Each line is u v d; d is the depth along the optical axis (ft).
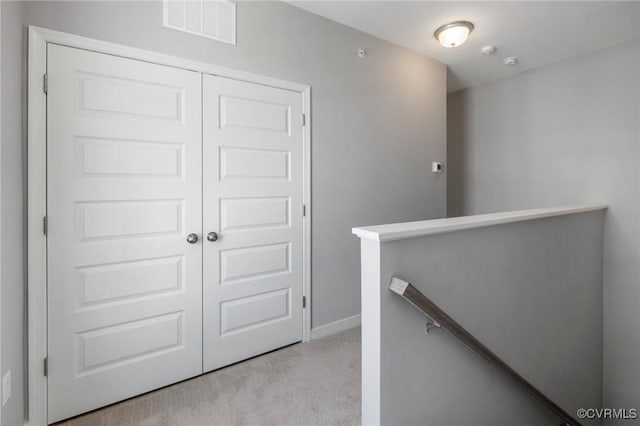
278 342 7.97
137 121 6.01
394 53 10.01
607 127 10.09
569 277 7.84
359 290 9.45
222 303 7.12
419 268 4.35
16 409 4.88
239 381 6.66
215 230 6.95
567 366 7.91
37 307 5.19
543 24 8.71
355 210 9.29
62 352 5.45
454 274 4.80
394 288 3.96
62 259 5.42
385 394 4.08
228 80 7.00
